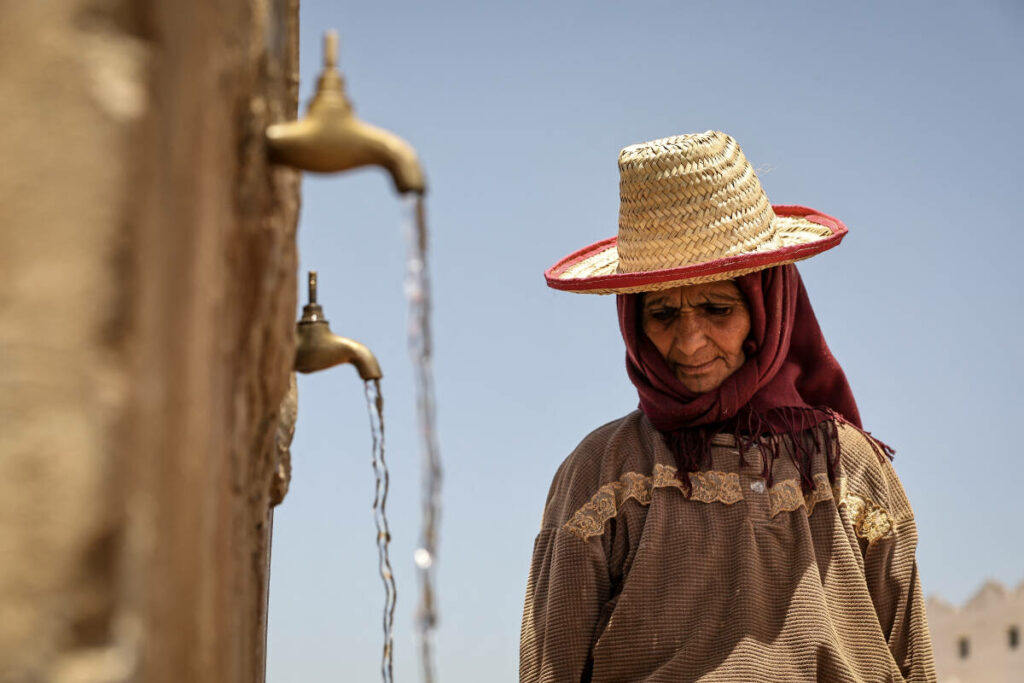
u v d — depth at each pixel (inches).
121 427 42.1
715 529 124.1
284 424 92.2
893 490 131.0
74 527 41.0
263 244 67.7
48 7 42.9
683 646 119.6
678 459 127.0
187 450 49.9
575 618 124.1
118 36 43.8
